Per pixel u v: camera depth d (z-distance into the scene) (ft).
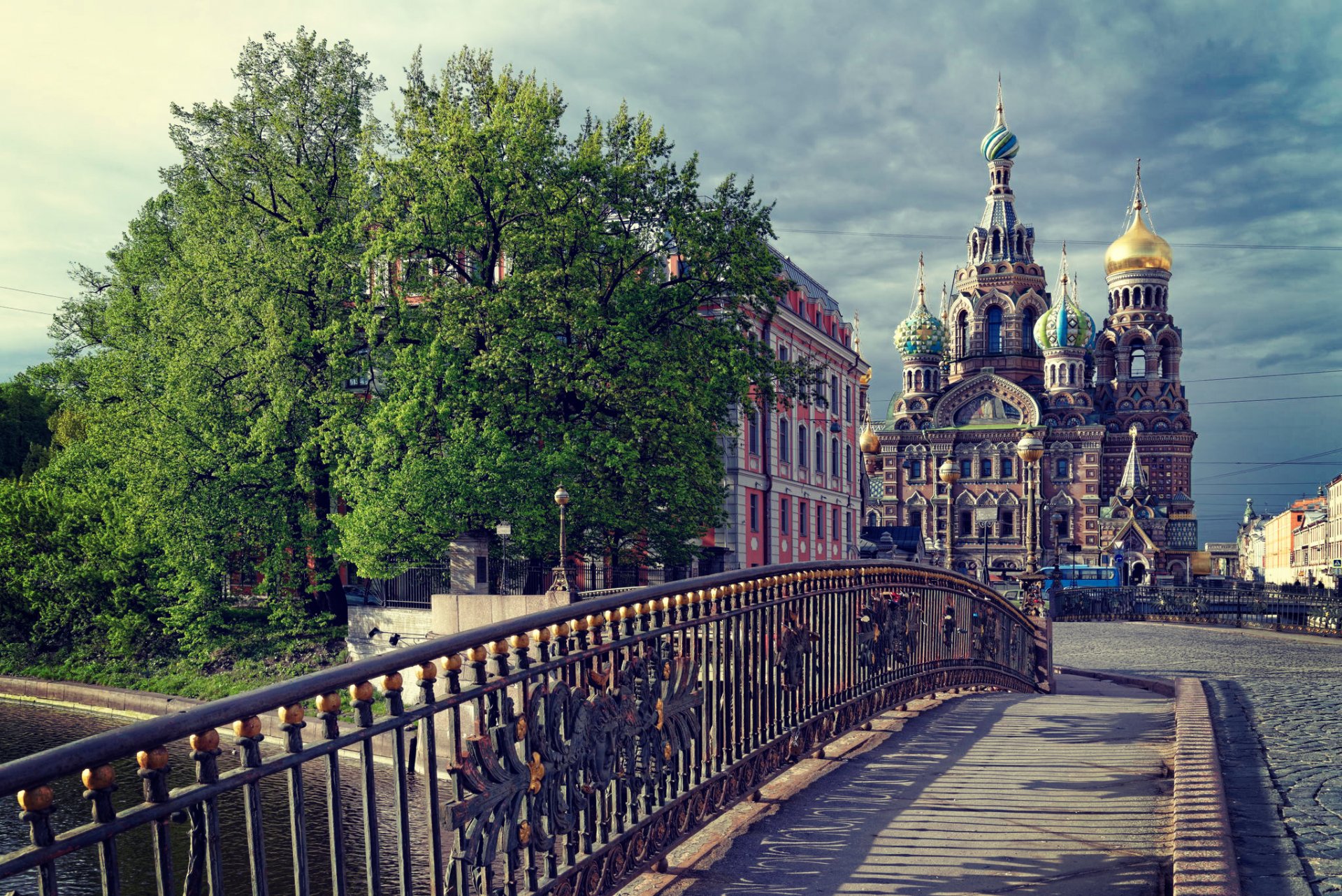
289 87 108.58
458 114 92.58
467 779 12.59
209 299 104.83
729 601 21.22
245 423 108.47
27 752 88.17
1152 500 419.74
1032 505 51.72
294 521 111.65
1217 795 19.16
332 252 102.73
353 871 47.78
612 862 16.19
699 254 94.94
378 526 93.09
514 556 100.01
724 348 95.30
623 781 16.61
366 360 104.73
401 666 11.75
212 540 108.88
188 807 8.82
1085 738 28.86
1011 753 26.81
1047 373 415.64
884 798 22.07
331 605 116.88
